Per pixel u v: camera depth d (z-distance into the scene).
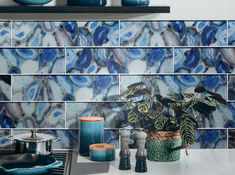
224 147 2.33
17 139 2.02
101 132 2.18
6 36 2.28
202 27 2.29
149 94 2.20
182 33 2.29
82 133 2.16
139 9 2.12
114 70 2.30
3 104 2.30
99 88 2.31
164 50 2.30
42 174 1.78
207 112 2.02
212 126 2.33
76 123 2.32
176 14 2.29
